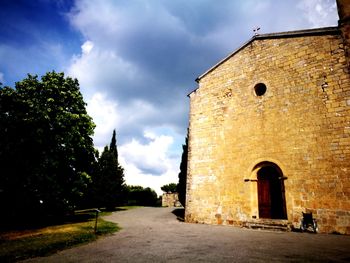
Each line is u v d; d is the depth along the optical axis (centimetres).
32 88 1421
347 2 1138
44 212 1332
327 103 1105
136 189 3709
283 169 1155
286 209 1107
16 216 1287
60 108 1403
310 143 1111
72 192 1359
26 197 1209
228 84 1483
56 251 712
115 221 1470
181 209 2506
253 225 1147
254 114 1325
